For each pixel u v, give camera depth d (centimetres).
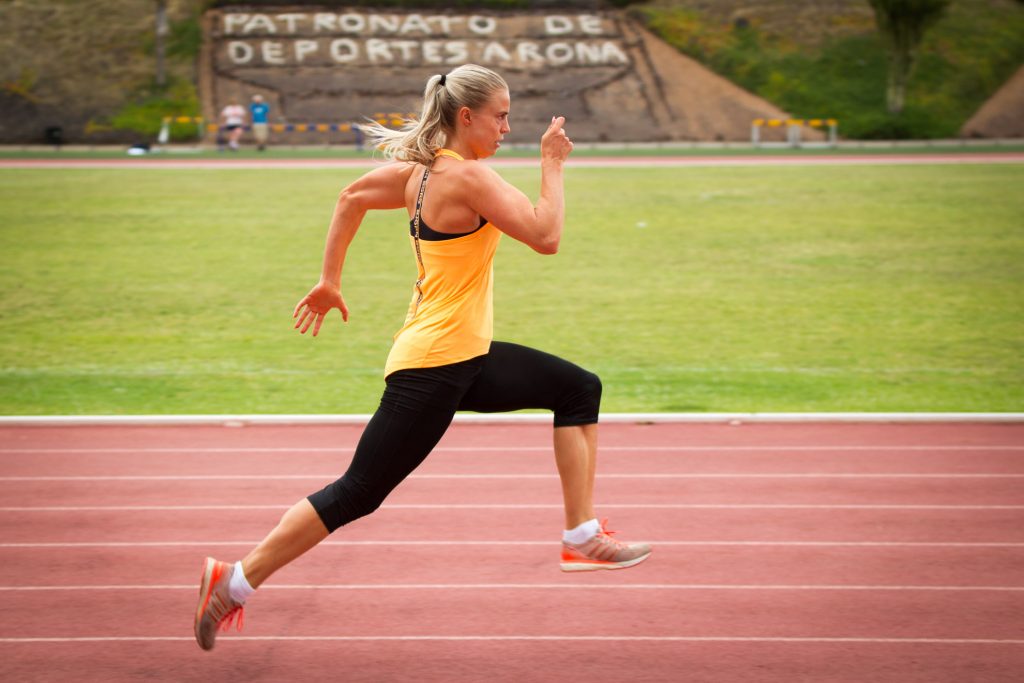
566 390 552
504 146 5888
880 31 6550
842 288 1888
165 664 553
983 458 923
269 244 2423
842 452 943
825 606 622
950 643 573
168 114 6362
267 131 5897
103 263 2169
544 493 832
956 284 1914
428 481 862
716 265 2142
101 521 774
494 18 7575
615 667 546
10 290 1883
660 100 6744
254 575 520
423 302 528
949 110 6581
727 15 7525
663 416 1042
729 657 557
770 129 6444
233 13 7425
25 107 6350
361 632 589
